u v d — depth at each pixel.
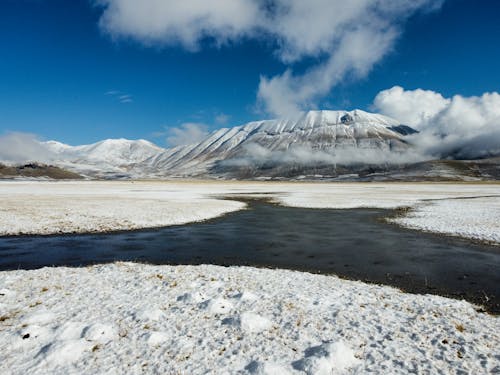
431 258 19.80
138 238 26.25
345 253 21.31
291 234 28.05
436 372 7.58
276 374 7.42
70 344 8.47
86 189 97.06
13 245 23.53
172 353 8.43
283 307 11.38
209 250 22.33
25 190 87.12
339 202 57.44
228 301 11.94
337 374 7.52
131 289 13.34
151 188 111.12
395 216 38.84
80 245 23.66
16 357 8.13
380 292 13.45
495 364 7.90
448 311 11.30
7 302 11.77
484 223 30.55
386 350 8.55
